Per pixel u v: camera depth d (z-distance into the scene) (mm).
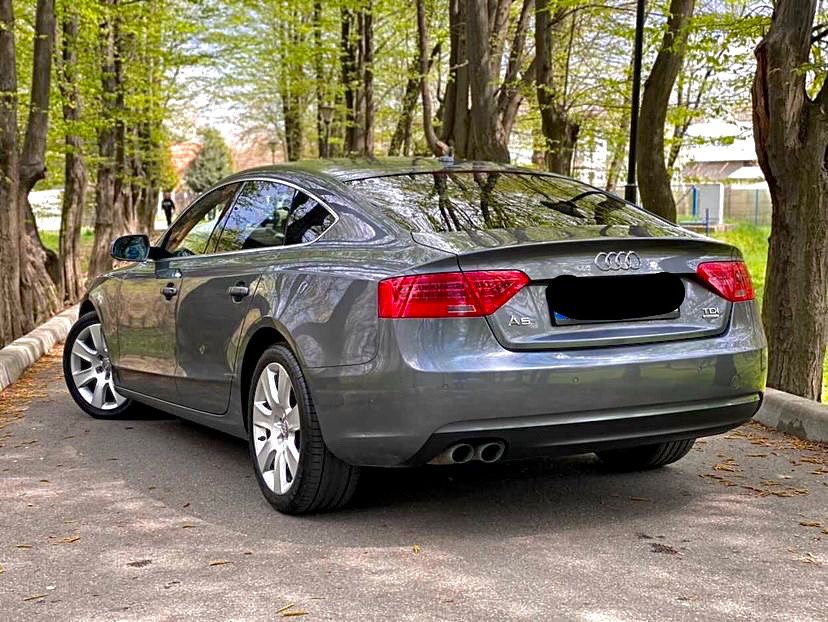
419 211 4664
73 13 16250
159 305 6109
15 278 12289
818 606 3590
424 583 3838
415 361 4090
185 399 5941
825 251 7992
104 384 7195
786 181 7969
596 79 21312
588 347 4242
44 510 4914
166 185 42500
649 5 12906
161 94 25844
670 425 4438
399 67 25109
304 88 25547
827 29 8648
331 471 4566
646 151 11781
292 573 3971
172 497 5105
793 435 6453
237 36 25250
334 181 5043
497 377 4070
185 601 3693
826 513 4746
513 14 19984
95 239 19688
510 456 4250
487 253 4137
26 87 19469
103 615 3576
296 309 4652
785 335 8109
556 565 4023
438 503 4926
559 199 5066
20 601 3727
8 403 7941
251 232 5445
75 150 16891
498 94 14578
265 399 4910
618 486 5234
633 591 3736
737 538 4363
